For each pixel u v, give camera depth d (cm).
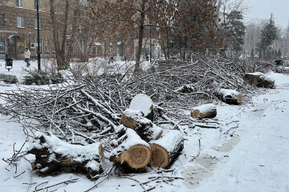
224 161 391
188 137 502
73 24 1794
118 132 392
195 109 632
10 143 446
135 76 773
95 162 329
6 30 3284
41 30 3559
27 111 574
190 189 308
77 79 663
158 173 347
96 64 1214
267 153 395
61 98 583
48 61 1530
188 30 1366
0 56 3281
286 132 489
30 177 332
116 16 1235
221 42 1577
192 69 978
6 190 298
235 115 679
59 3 2042
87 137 429
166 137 389
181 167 368
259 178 320
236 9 2158
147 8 1274
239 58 1359
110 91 599
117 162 339
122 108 570
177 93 758
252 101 844
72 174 340
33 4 3472
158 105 598
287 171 332
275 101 823
